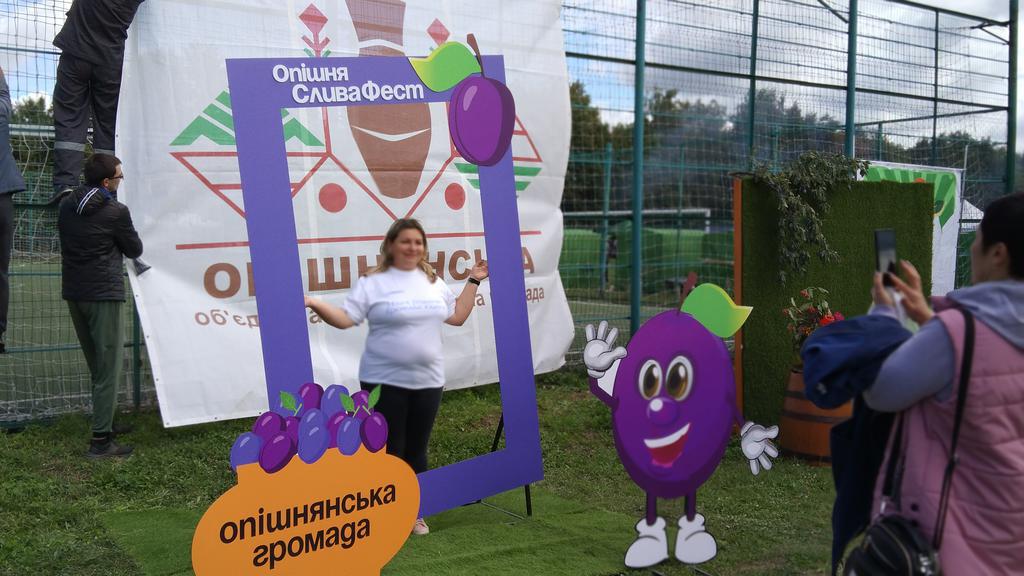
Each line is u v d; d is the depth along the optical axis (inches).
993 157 436.1
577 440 249.3
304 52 230.7
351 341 230.4
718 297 158.4
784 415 237.1
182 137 215.3
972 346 87.4
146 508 186.2
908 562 88.4
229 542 132.9
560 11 285.7
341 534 146.3
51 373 255.0
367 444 150.2
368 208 231.6
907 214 285.0
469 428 256.2
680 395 159.3
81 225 204.1
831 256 257.8
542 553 165.9
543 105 283.3
